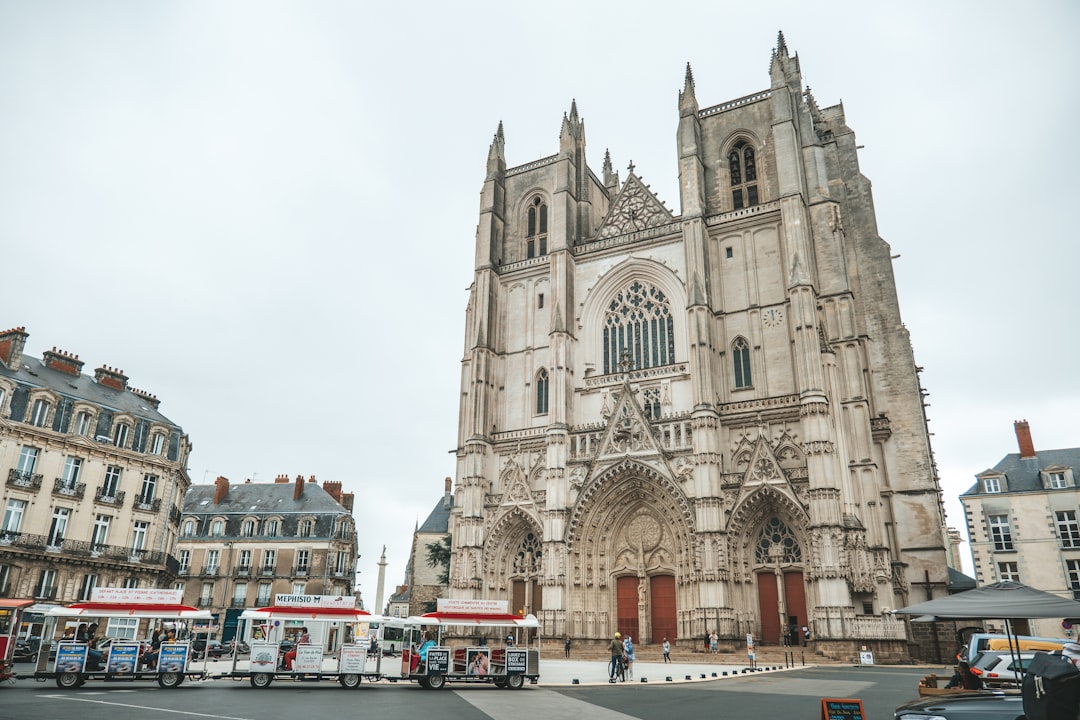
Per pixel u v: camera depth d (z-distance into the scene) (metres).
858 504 56.16
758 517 58.09
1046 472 68.06
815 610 52.38
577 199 79.88
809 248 64.12
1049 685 8.46
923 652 55.75
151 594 34.59
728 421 61.84
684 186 68.94
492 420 73.62
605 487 63.56
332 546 90.06
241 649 55.97
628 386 65.06
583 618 61.34
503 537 68.12
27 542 55.22
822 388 56.91
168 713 21.83
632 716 22.88
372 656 44.19
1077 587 64.38
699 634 55.19
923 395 73.69
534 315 76.06
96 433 61.75
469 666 33.81
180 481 72.25
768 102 71.38
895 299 65.50
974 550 68.62
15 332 58.56
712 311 65.94
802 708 24.64
